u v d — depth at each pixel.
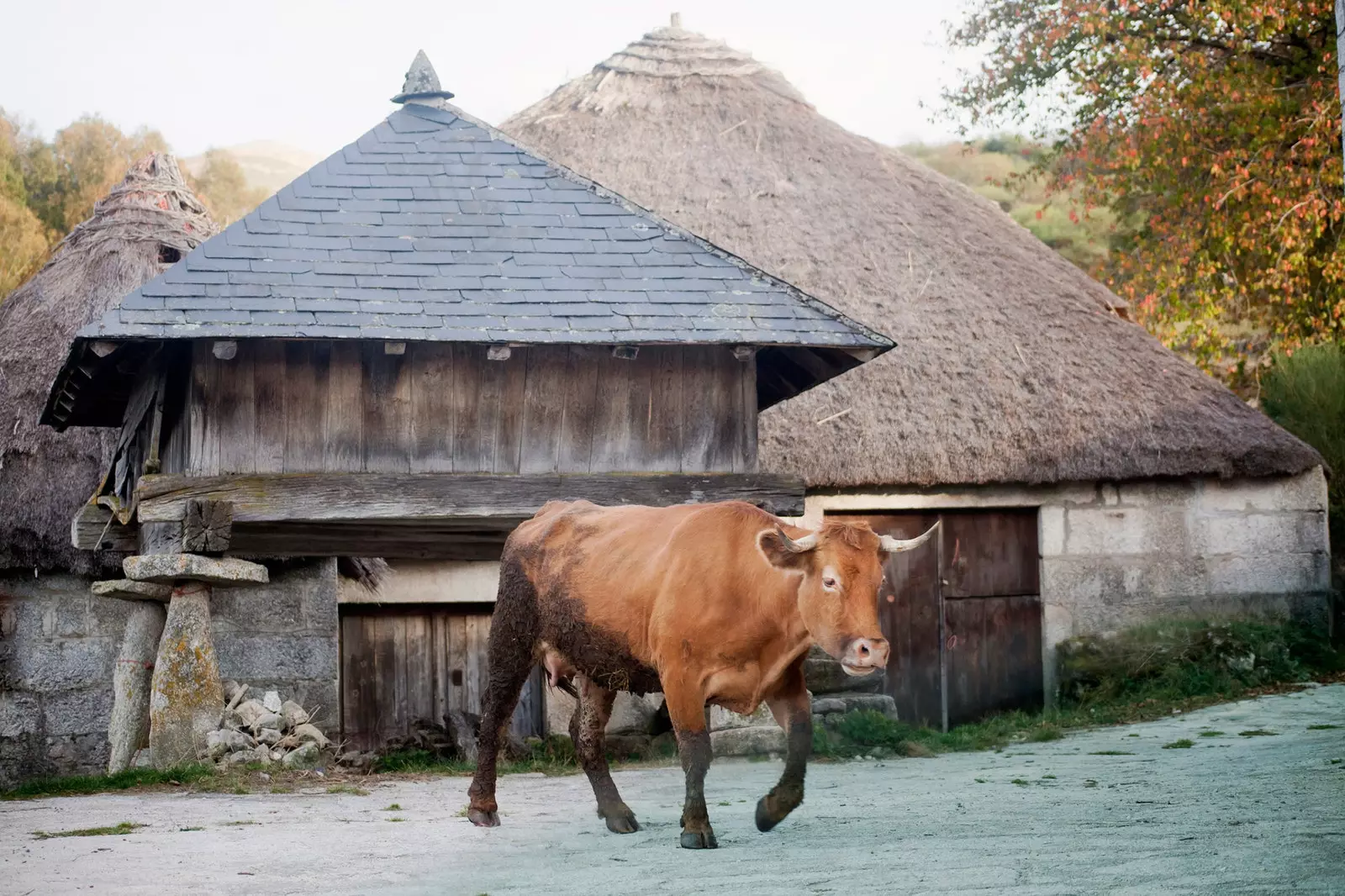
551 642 7.07
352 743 14.29
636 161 17.78
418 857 5.98
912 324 15.56
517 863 5.75
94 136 34.31
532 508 10.42
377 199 11.10
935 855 5.43
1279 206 18.22
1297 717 11.15
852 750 11.38
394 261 10.47
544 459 10.66
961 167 42.78
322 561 12.62
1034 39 20.75
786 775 6.31
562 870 5.51
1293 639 14.47
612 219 11.33
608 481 10.56
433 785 9.75
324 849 6.28
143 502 9.90
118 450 11.98
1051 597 14.91
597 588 6.75
